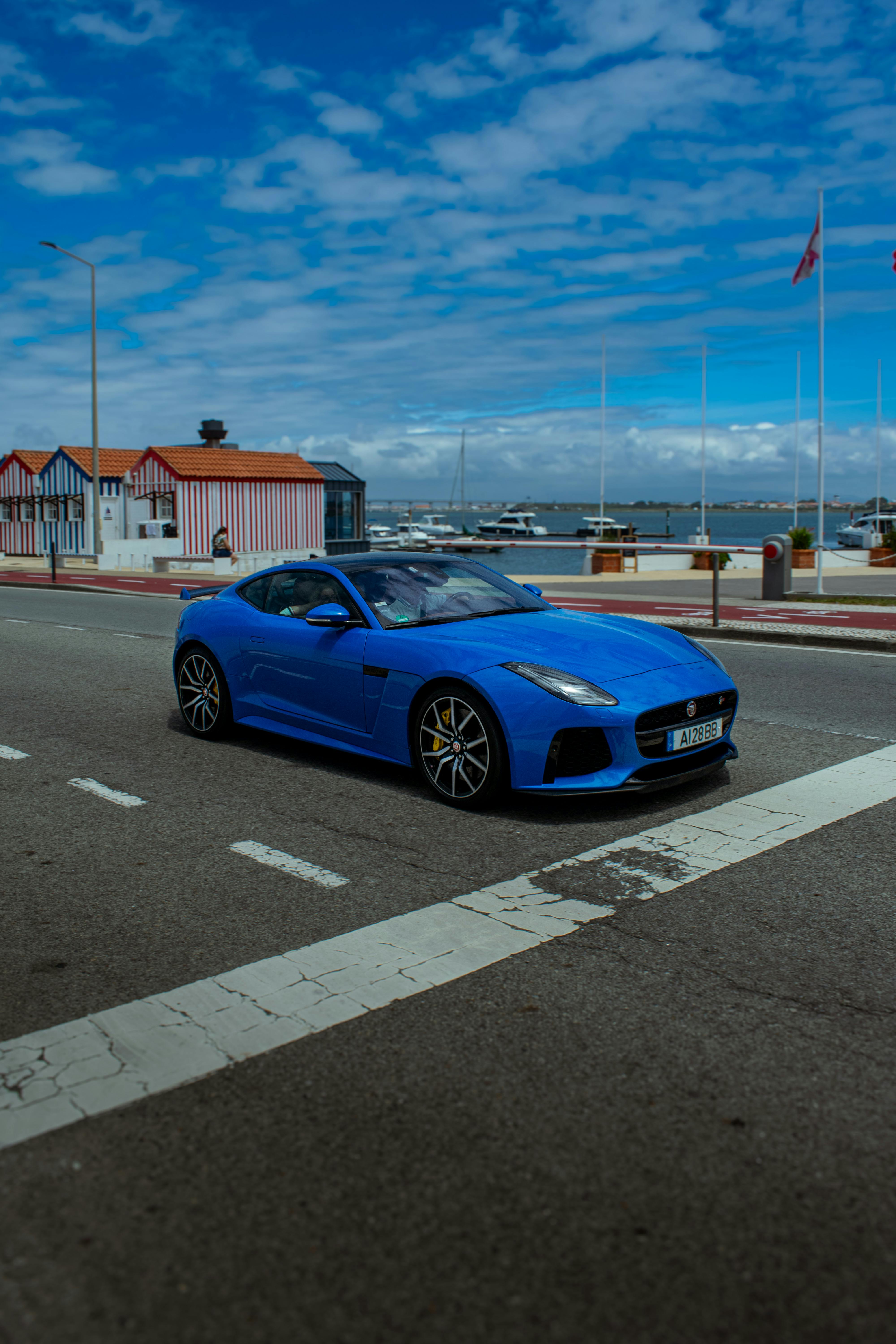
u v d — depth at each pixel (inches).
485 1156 88.3
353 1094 98.2
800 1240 77.8
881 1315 70.6
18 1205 82.7
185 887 155.7
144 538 1390.3
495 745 185.8
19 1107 96.7
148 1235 79.0
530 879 156.4
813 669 371.6
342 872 161.0
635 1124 92.5
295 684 231.1
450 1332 69.3
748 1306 71.4
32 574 1165.1
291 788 212.8
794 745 245.0
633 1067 102.2
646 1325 69.8
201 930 139.1
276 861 166.9
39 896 152.8
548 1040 107.7
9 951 133.0
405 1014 113.8
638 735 181.3
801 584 874.1
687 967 125.0
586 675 186.4
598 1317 70.5
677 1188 83.7
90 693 335.6
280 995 119.3
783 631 467.5
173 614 634.2
